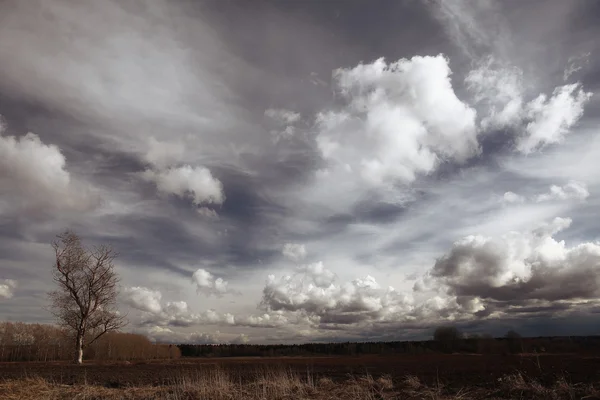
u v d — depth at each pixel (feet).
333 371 74.23
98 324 125.80
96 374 74.95
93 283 125.39
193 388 52.13
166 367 95.35
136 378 67.51
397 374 64.95
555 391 41.37
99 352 143.64
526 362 73.67
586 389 40.81
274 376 56.49
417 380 51.78
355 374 67.41
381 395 45.57
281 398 46.85
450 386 49.16
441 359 98.02
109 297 127.13
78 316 124.26
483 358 93.81
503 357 93.20
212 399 47.73
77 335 122.83
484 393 43.47
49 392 51.13
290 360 124.06
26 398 47.52
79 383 61.11
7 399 46.75
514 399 40.55
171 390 53.36
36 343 146.41
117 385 60.59
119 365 108.17
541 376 52.90
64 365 107.96
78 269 125.29
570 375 51.72
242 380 62.69
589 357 77.25
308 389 51.16
